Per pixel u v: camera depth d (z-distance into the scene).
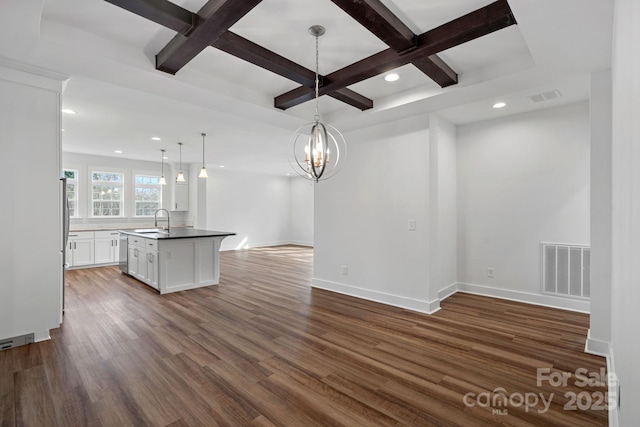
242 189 10.08
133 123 4.52
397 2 2.08
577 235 3.77
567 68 2.64
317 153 2.59
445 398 2.05
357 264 4.50
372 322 3.45
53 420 1.82
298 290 4.86
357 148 4.51
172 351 2.72
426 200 3.80
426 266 3.79
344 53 2.76
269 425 1.79
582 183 3.73
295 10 2.17
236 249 9.88
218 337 3.04
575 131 3.77
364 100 3.70
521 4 1.81
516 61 2.74
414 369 2.42
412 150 3.93
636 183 0.99
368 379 2.29
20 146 2.75
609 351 2.49
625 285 1.27
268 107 3.72
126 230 6.46
